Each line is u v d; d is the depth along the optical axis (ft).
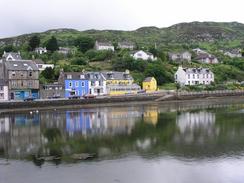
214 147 117.29
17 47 579.07
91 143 127.54
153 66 443.73
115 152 112.57
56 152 114.62
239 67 551.18
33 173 91.97
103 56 492.95
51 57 501.56
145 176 88.02
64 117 214.07
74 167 96.32
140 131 151.64
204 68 473.67
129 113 231.71
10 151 117.70
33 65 330.95
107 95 342.44
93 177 87.66
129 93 366.22
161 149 115.65
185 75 441.27
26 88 320.70
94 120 194.59
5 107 259.60
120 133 147.43
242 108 253.24
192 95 363.56
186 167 94.84
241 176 87.30
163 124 171.73
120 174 89.66
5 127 173.58
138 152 111.96
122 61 451.94
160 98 345.51
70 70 407.23
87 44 558.56
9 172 93.30
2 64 322.75
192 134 141.79
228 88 431.02
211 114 213.25
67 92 346.13
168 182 83.92
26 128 168.96
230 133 143.13
